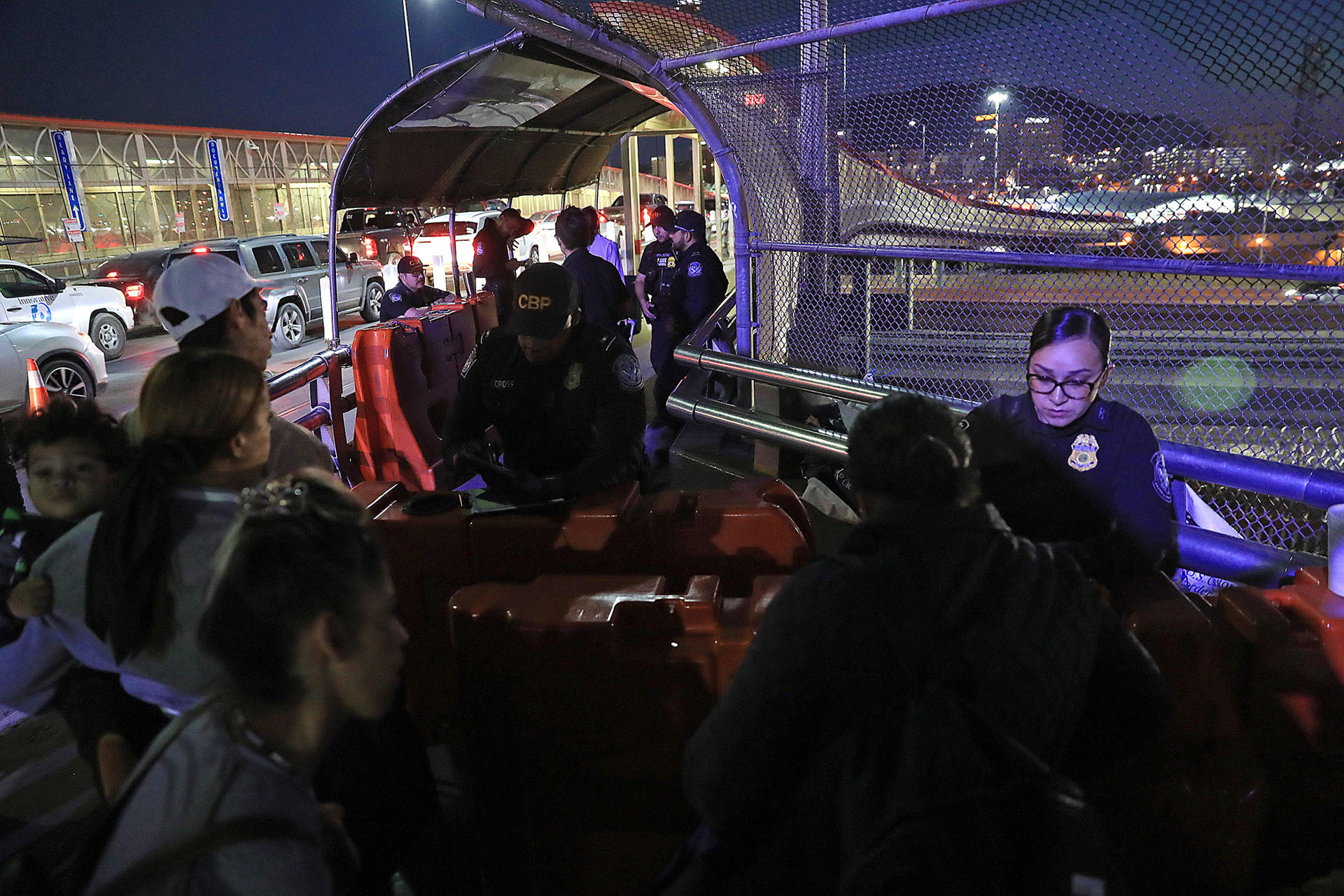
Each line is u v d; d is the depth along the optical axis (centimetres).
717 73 529
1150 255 374
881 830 111
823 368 574
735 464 603
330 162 3944
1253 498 444
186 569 156
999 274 507
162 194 3047
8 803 295
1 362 870
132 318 1311
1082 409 222
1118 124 364
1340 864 209
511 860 230
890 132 470
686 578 268
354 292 1565
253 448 170
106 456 206
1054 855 105
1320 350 445
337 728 114
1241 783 193
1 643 190
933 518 131
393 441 557
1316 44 305
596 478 287
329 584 103
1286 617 202
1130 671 142
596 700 208
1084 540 228
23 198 2566
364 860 192
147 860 98
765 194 555
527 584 223
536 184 892
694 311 679
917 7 418
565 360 301
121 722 182
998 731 115
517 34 519
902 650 122
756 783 132
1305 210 329
